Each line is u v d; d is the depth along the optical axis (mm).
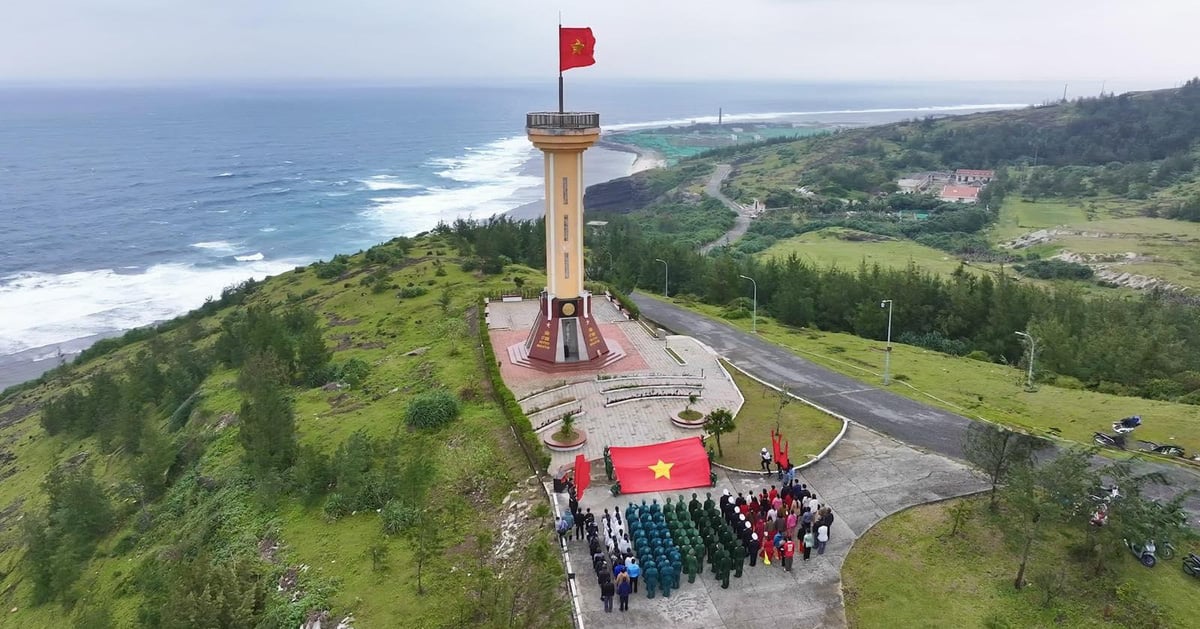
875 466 41656
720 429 41781
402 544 36531
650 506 34375
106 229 177625
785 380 57219
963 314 79000
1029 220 178500
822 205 199750
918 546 33406
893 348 71250
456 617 31141
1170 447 43312
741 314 82688
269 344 66375
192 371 73562
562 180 54188
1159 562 31188
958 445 44562
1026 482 31328
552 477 40250
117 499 51406
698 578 31469
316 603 32938
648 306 86375
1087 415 50312
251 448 46719
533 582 31984
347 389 58688
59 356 104750
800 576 31562
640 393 52156
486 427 46562
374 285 90250
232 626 31016
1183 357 62031
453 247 115188
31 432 74312
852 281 86812
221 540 40594
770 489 38000
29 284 137875
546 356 57562
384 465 43562
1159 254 136000
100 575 43094
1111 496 30797
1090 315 73562
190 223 186625
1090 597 29219
